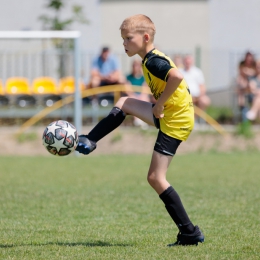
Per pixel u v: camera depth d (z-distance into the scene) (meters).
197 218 25.80
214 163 46.12
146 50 19.78
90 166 44.69
